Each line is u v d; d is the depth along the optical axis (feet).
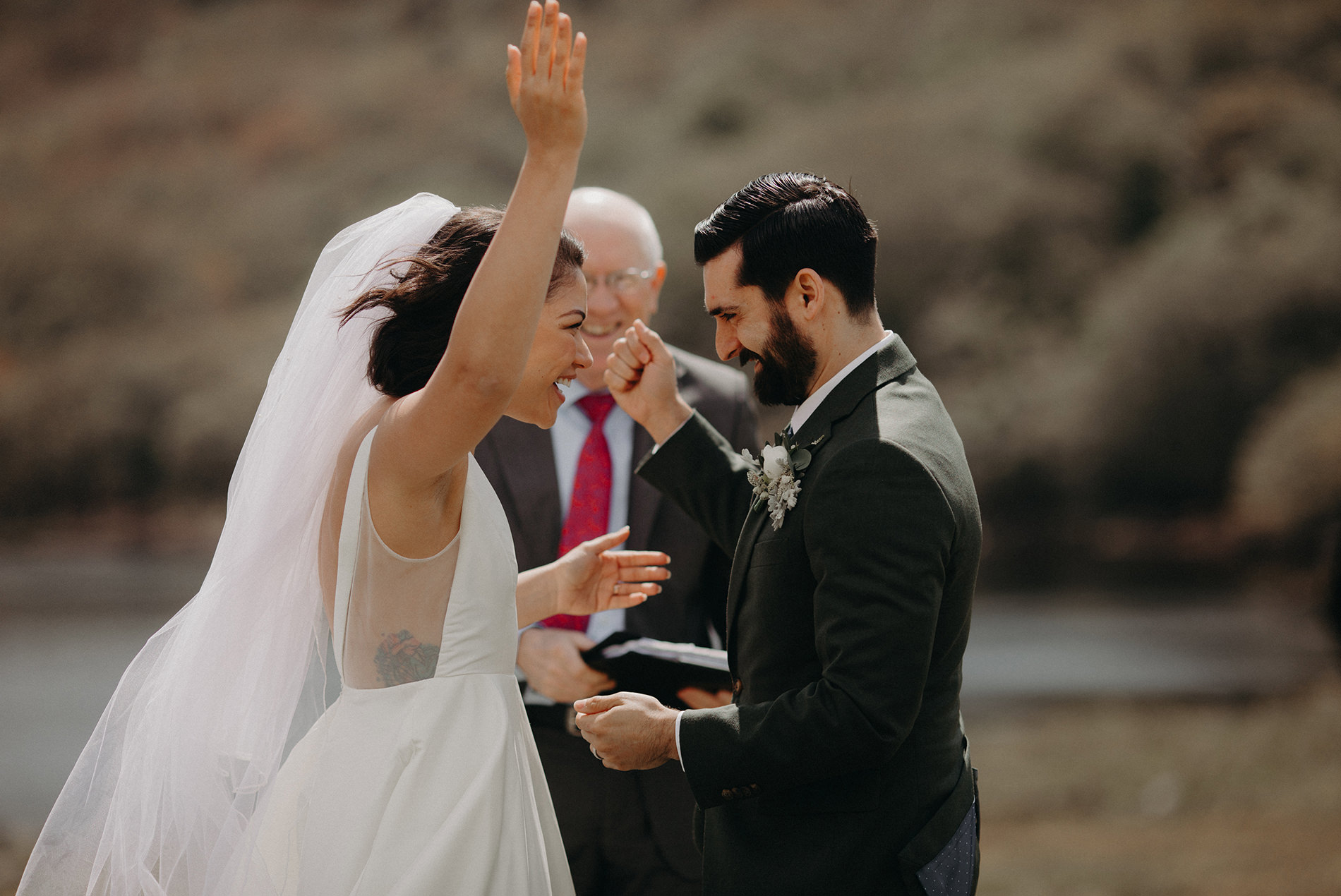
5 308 251.39
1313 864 23.38
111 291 257.14
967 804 7.97
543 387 8.05
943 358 158.51
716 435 10.05
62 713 54.34
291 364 8.44
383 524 7.43
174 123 326.65
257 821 7.97
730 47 250.98
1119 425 132.98
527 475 11.98
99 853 8.21
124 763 8.24
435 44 344.69
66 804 8.32
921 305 167.73
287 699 8.23
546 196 6.77
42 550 185.47
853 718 7.09
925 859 7.58
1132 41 188.03
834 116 210.59
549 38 6.70
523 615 9.88
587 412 12.26
